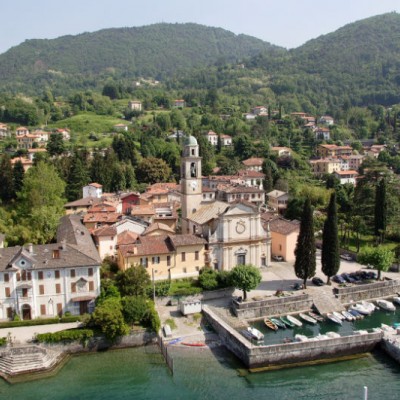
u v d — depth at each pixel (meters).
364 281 103.94
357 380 70.06
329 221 99.94
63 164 182.00
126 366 73.38
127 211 144.50
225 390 66.94
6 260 83.75
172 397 65.06
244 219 106.88
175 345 78.81
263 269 111.44
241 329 83.31
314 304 93.44
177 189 172.88
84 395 65.62
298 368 73.69
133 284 87.81
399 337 78.62
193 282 97.88
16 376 70.50
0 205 162.88
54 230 118.31
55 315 84.44
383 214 128.00
